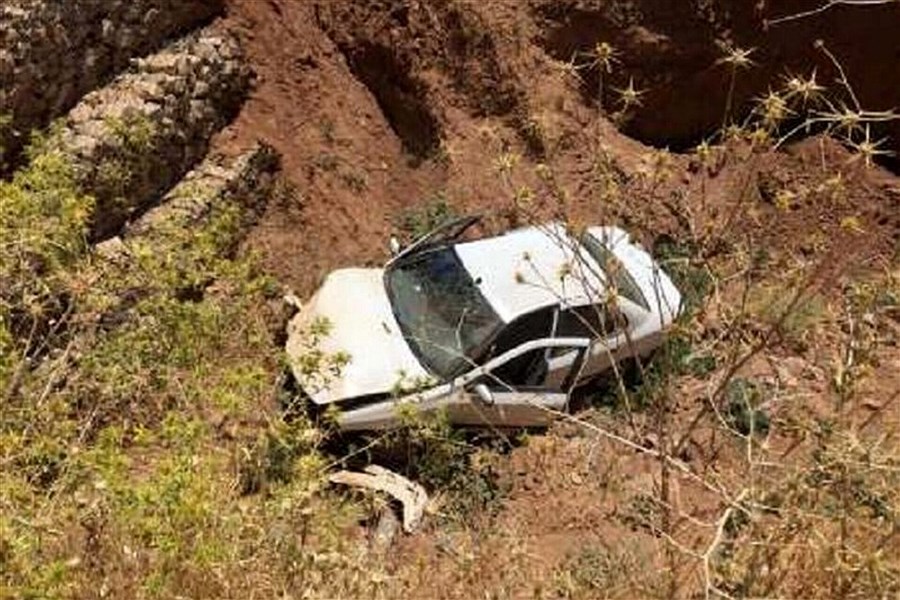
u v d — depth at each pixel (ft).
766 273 21.02
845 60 39.29
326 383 24.39
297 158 35.99
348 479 26.84
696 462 24.39
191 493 16.21
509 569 19.49
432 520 25.99
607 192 19.58
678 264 25.26
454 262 30.96
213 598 16.16
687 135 40.06
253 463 18.94
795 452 18.11
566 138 37.37
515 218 35.22
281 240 34.65
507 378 29.25
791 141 37.81
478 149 37.14
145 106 31.53
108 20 31.76
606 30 38.37
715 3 38.45
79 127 30.12
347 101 37.50
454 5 37.29
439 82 37.52
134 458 19.75
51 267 22.03
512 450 28.68
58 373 20.01
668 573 15.87
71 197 21.70
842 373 15.42
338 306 30.40
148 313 21.72
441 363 29.04
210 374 22.09
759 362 27.32
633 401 28.73
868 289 16.74
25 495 16.35
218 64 34.73
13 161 29.45
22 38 28.96
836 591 14.48
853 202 37.22
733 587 14.62
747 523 15.39
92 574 16.15
